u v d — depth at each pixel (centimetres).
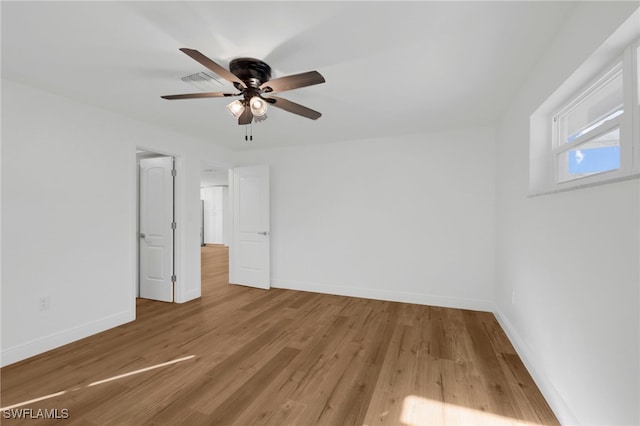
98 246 291
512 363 229
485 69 212
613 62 137
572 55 150
